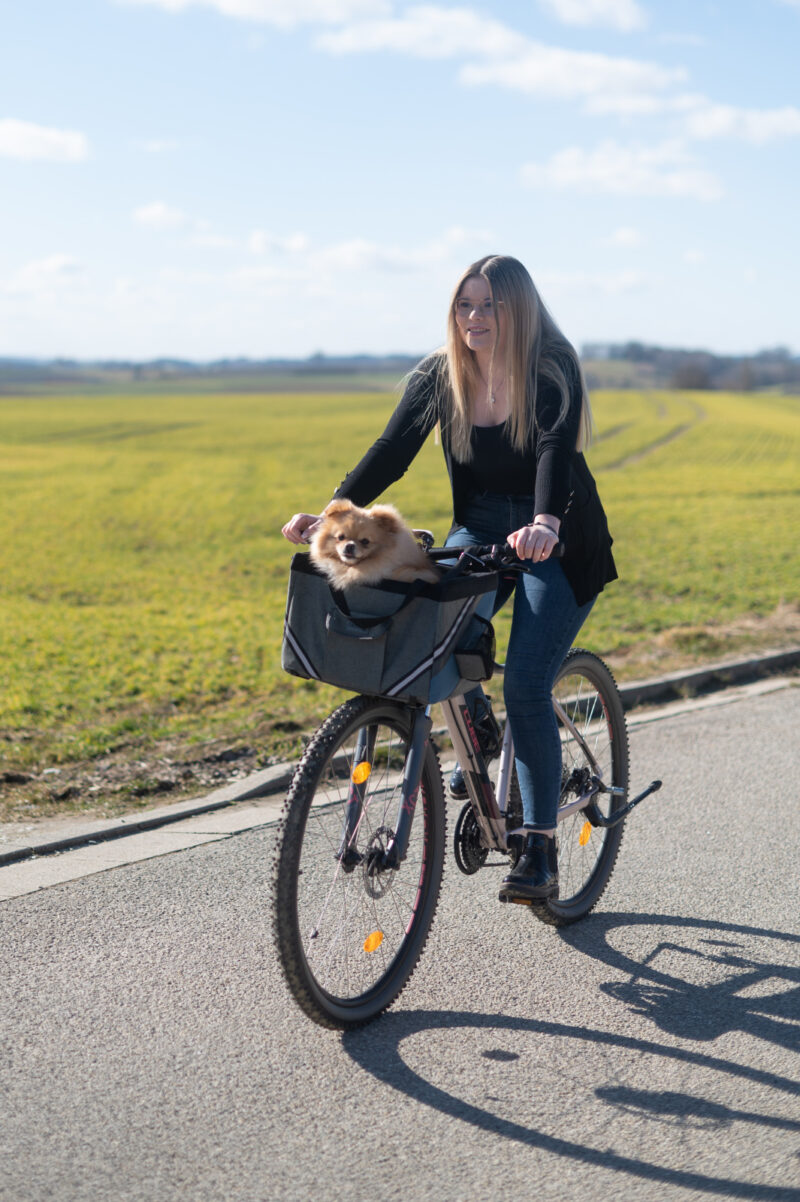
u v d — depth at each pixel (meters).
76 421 78.44
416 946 3.26
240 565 20.22
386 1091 2.70
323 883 2.96
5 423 75.56
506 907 3.91
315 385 171.50
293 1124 2.55
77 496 34.53
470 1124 2.56
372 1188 2.32
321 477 41.22
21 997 3.15
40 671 9.29
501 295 3.17
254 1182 2.33
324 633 2.85
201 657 9.89
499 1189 2.32
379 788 3.10
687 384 140.62
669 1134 2.52
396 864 3.03
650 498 33.09
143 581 18.05
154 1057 2.84
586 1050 2.92
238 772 5.67
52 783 5.44
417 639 2.79
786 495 34.16
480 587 2.89
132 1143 2.46
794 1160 2.42
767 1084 2.75
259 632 11.74
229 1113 2.59
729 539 21.81
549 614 3.26
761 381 171.75
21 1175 2.34
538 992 3.26
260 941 3.56
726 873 4.24
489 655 3.04
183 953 3.45
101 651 10.43
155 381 188.25
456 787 3.50
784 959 3.50
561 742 3.44
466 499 3.52
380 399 114.56
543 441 3.15
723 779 5.49
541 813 3.31
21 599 15.77
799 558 18.11
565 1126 2.55
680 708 7.07
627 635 10.27
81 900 3.86
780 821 4.84
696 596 13.63
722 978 3.36
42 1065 2.79
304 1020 3.06
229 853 4.36
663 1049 2.92
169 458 50.47
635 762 5.82
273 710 7.27
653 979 3.35
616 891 4.07
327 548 2.81
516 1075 2.79
